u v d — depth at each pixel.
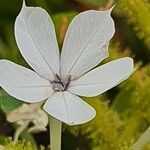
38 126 0.09
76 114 0.07
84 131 0.09
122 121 0.09
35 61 0.07
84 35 0.07
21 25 0.07
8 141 0.09
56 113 0.07
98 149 0.09
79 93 0.07
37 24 0.07
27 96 0.07
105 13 0.07
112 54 0.09
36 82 0.07
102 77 0.07
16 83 0.07
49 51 0.07
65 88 0.07
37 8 0.07
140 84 0.09
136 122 0.09
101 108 0.09
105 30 0.07
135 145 0.08
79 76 0.07
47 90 0.07
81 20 0.07
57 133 0.07
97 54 0.07
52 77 0.07
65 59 0.07
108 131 0.09
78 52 0.07
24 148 0.08
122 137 0.09
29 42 0.07
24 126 0.09
